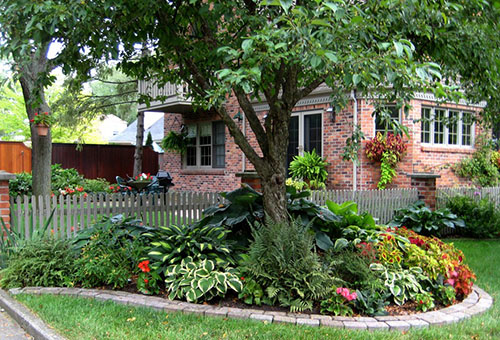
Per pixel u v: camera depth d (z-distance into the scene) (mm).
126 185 13945
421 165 10688
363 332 3592
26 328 3871
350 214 5602
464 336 3531
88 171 18828
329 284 4195
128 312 4012
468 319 3994
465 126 11906
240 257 4941
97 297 4473
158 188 13023
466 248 7496
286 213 5141
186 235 5121
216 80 5109
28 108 9508
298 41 3438
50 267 4996
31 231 6309
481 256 6816
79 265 4965
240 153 13305
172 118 16422
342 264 4492
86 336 3451
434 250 4961
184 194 7723
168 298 4402
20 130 25125
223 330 3588
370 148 10359
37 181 9500
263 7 4961
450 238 8633
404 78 3689
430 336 3496
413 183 9289
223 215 5520
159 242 4996
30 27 3826
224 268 4570
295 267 4230
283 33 3447
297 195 5637
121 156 19656
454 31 4684
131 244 5121
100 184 15711
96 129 26391
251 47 3521
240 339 3400
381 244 4855
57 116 15812
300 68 5004
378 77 3568
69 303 4277
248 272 4375
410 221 8445
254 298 4273
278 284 4207
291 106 5055
